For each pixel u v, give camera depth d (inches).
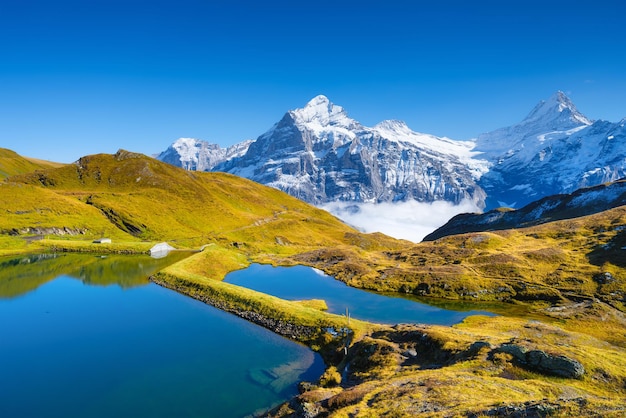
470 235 7519.7
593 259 5398.6
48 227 7696.9
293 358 2876.5
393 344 2706.7
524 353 2094.0
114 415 2063.2
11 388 2361.0
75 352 2920.8
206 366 2696.9
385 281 5595.5
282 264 7342.5
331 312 4210.1
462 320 3922.2
